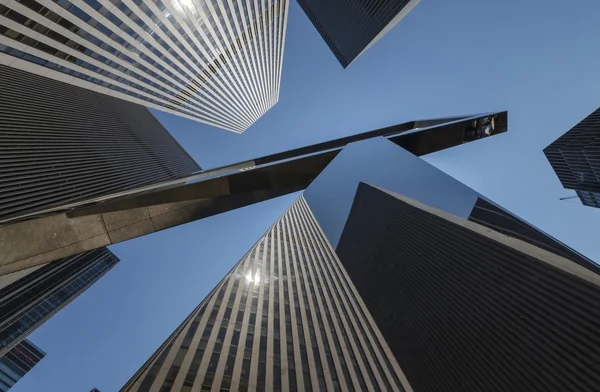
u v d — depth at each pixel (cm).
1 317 8788
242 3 6438
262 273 5669
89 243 866
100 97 13112
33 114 8294
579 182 11438
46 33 3719
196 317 3759
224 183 1036
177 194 958
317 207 2658
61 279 10988
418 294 3500
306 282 5828
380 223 3628
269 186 1199
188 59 6606
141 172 10681
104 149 9938
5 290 9125
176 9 4969
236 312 4109
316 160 1388
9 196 5606
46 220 826
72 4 3550
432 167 1269
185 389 2586
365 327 4728
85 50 4419
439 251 3059
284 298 4962
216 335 3491
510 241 1134
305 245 7969
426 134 1500
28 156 6850
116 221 894
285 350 3597
